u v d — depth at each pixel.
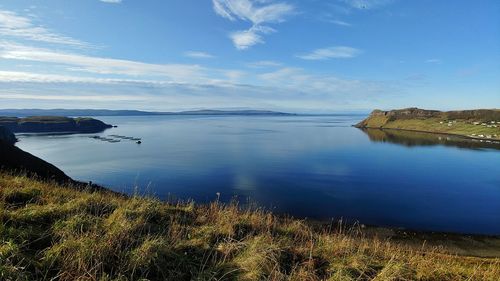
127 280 5.96
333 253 8.14
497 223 25.14
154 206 9.50
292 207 28.31
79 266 6.04
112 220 7.91
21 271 5.52
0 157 23.55
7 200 8.99
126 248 6.83
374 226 23.86
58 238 6.95
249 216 10.68
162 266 6.54
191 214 9.82
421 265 8.04
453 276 7.78
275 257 7.26
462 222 25.34
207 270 6.68
